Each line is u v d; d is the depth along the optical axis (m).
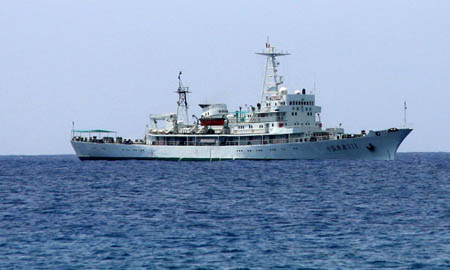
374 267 72.56
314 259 76.00
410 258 76.06
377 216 106.69
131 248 81.81
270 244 83.81
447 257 76.44
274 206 120.88
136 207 121.06
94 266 73.50
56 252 80.00
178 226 97.75
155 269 72.06
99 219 105.75
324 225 97.75
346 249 80.75
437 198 132.75
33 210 119.38
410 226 96.31
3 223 102.56
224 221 102.38
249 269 71.94
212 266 73.12
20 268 73.00
